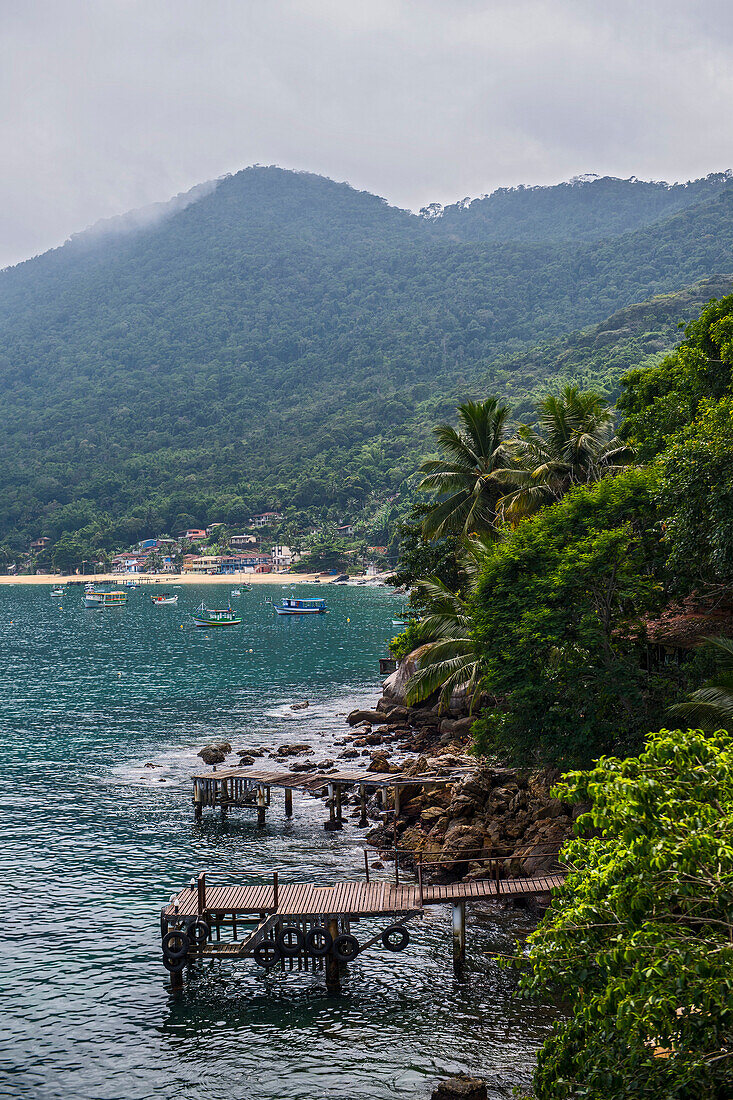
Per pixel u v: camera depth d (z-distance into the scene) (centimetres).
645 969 1133
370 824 4184
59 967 2777
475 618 3562
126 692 8306
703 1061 1139
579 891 1353
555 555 3272
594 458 5234
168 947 2653
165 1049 2320
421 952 2836
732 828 1191
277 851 3797
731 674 2608
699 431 3167
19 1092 2145
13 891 3388
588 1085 1230
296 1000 2558
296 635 14000
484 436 6606
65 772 5238
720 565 2967
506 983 2612
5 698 8006
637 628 3544
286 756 5500
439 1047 2286
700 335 4569
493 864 3167
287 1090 2128
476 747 3538
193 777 4347
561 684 3222
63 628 15838
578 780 1366
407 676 6619
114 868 3622
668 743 1271
